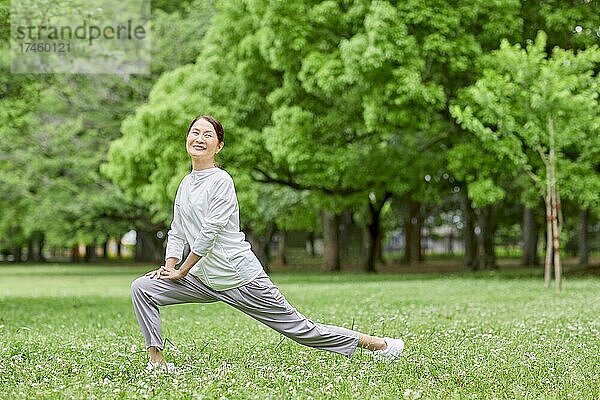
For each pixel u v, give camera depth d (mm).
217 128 6660
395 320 10875
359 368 6551
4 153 37812
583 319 10969
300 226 42312
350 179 27797
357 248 48375
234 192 6582
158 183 27641
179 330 9891
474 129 19594
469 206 39188
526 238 41812
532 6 25531
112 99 37969
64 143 38625
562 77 18859
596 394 5508
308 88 24031
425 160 28531
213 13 36188
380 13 22047
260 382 5875
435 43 22516
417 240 50312
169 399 5234
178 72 29547
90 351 7582
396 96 22750
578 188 21750
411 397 5328
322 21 23766
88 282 29156
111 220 41156
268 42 24797
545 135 19438
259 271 6617
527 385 5859
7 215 44531
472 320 10961
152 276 6598
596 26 24766
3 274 37719
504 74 21672
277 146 25531
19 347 7758
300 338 6711
